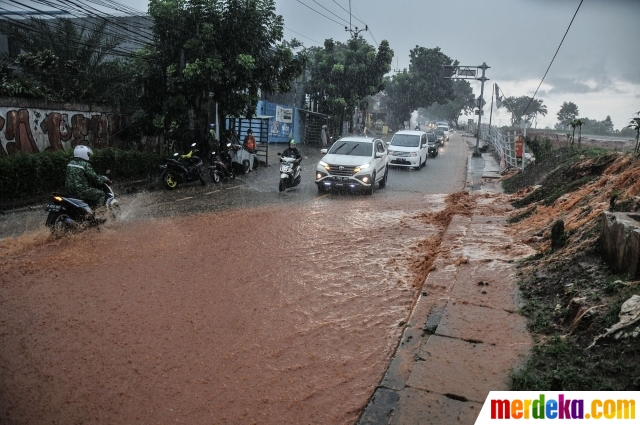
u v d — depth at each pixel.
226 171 15.88
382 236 9.08
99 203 8.79
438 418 3.40
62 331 4.92
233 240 8.51
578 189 9.98
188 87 16.81
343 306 5.71
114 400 3.80
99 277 6.48
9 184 11.09
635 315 4.02
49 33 16.78
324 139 33.59
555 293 5.27
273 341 4.80
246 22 17.06
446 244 7.89
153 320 5.21
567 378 3.67
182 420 3.58
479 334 4.59
